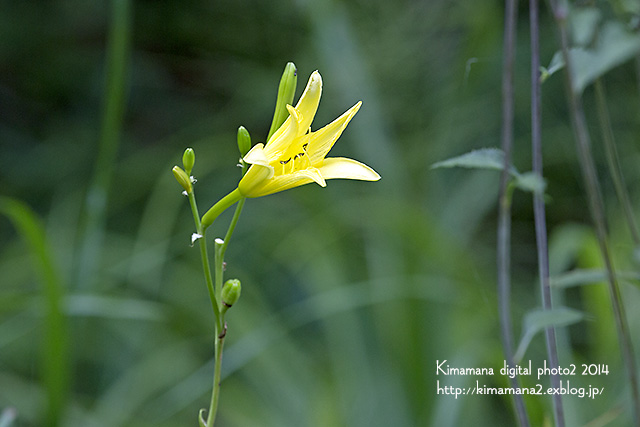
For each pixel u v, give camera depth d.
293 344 1.99
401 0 2.30
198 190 2.52
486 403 1.75
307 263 2.09
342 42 1.99
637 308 1.56
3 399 1.93
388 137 1.93
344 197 2.05
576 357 1.76
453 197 2.07
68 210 2.50
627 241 1.75
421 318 1.60
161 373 2.01
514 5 1.18
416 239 1.63
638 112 2.21
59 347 1.46
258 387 1.90
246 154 1.19
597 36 1.18
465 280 1.66
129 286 2.20
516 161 2.42
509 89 1.19
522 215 2.46
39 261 1.44
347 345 1.77
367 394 1.70
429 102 2.18
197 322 2.13
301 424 1.78
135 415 1.94
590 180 1.17
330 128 1.20
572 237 1.80
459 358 1.55
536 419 1.36
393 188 1.83
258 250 2.32
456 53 2.19
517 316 1.87
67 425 1.74
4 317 2.04
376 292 1.71
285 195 2.44
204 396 1.98
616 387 1.49
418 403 1.57
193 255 2.32
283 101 1.20
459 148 2.30
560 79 2.44
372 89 1.94
